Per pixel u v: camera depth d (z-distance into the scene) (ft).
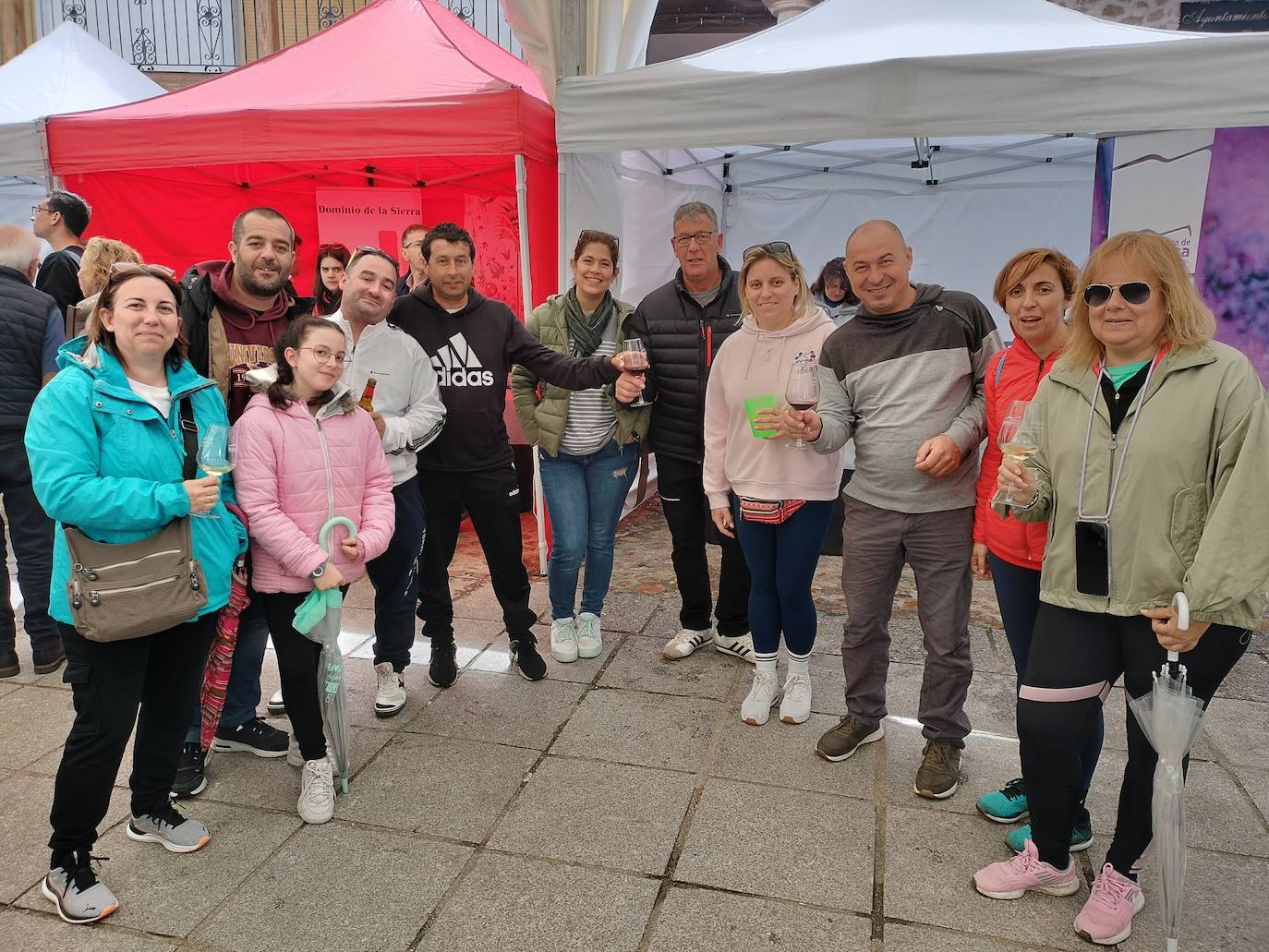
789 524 10.27
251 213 9.06
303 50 19.02
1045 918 7.47
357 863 8.16
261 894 7.73
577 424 12.09
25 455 11.83
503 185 21.68
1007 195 26.71
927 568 9.36
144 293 7.09
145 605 6.98
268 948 7.07
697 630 13.20
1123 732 10.71
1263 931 7.27
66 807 7.31
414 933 7.25
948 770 9.31
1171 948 6.53
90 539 6.98
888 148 26.40
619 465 12.57
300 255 22.56
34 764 9.89
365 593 15.69
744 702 11.09
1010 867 7.76
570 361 11.21
